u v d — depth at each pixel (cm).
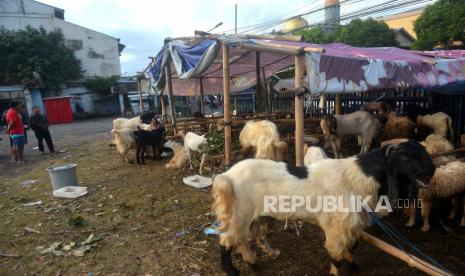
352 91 473
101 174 832
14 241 464
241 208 329
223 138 750
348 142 1027
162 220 519
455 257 379
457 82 616
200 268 382
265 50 503
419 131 796
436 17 1549
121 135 937
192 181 704
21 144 1054
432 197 425
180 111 2359
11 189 750
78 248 436
